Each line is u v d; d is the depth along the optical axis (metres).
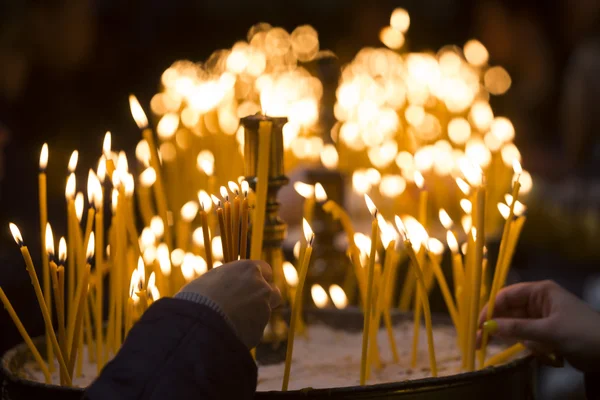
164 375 0.72
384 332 1.20
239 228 0.88
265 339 1.04
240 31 4.60
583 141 3.29
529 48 3.99
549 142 4.01
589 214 2.68
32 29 2.47
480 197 0.94
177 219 1.51
